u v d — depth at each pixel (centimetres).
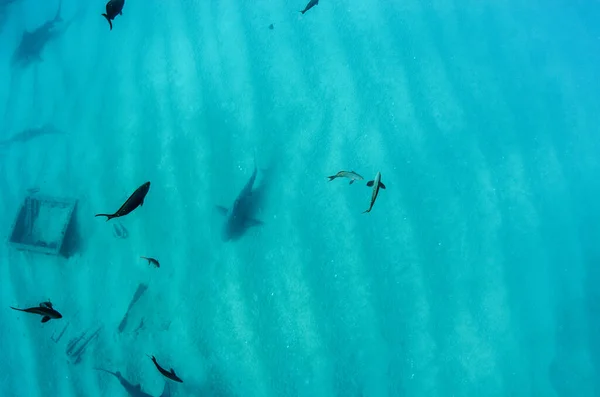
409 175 409
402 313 367
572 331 360
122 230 421
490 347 358
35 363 396
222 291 380
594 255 384
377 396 346
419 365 355
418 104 439
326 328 362
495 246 388
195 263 393
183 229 407
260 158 422
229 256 389
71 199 442
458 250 386
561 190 409
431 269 379
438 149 420
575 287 375
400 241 387
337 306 368
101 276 412
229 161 425
